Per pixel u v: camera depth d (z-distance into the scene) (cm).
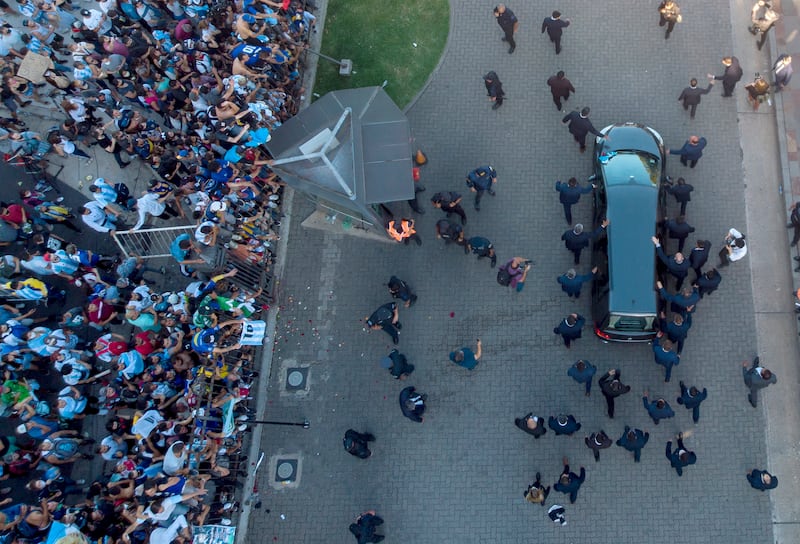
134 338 1288
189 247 1280
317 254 1495
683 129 1484
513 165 1503
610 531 1245
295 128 1293
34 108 1669
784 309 1331
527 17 1625
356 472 1330
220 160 1315
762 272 1358
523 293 1398
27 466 1234
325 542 1297
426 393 1361
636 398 1308
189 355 1221
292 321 1452
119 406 1258
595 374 1331
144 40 1482
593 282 1327
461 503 1291
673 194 1316
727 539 1221
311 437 1363
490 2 1652
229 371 1224
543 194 1470
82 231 1537
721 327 1333
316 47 1678
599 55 1569
